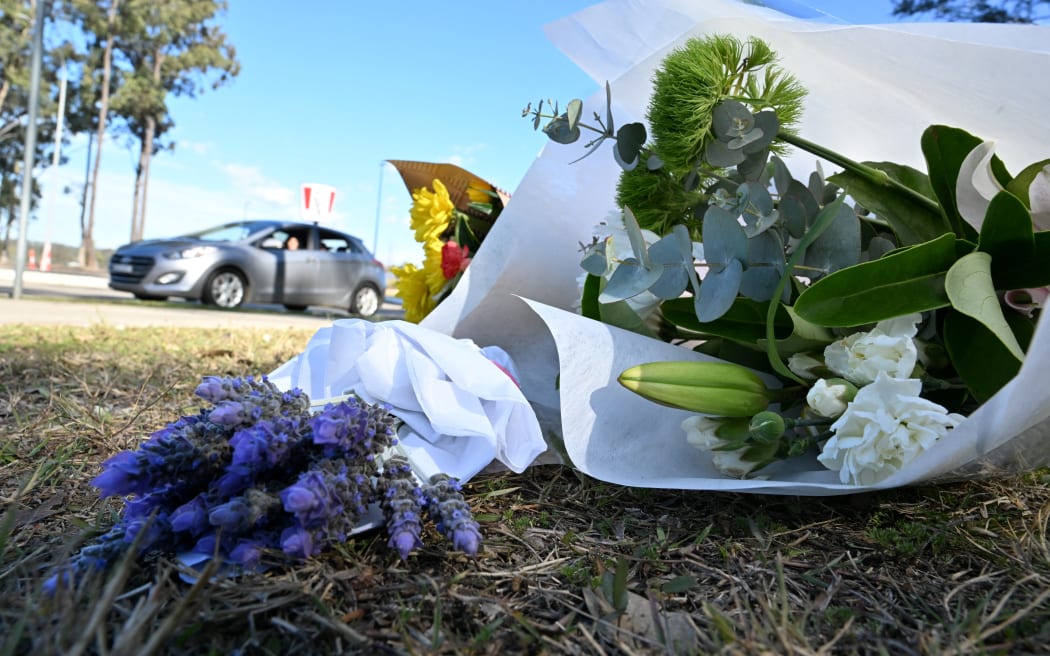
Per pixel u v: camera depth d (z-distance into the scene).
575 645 0.67
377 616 0.70
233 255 7.40
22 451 1.27
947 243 1.00
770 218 1.09
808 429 1.09
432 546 0.88
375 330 1.18
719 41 1.20
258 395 0.81
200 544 0.70
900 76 1.17
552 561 0.87
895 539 0.95
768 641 0.64
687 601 0.77
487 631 0.66
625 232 1.36
